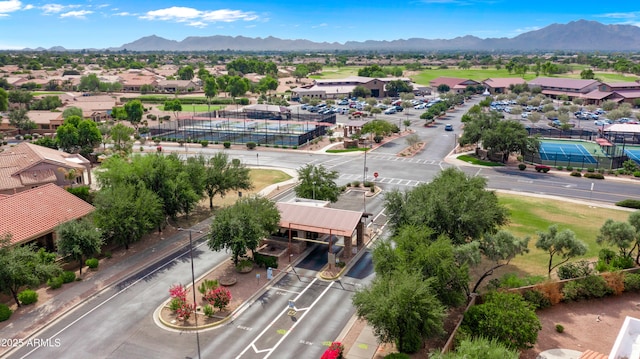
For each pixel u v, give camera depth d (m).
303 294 47.16
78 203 62.59
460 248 42.00
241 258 54.47
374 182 87.94
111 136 118.75
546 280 45.34
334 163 103.75
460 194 51.84
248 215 52.47
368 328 41.00
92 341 39.25
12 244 50.16
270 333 40.34
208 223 66.69
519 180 89.62
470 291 45.66
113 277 50.50
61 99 196.38
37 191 60.78
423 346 37.66
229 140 128.75
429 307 35.25
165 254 56.47
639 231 49.88
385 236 62.25
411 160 106.12
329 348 35.88
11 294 46.53
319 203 63.22
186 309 41.94
